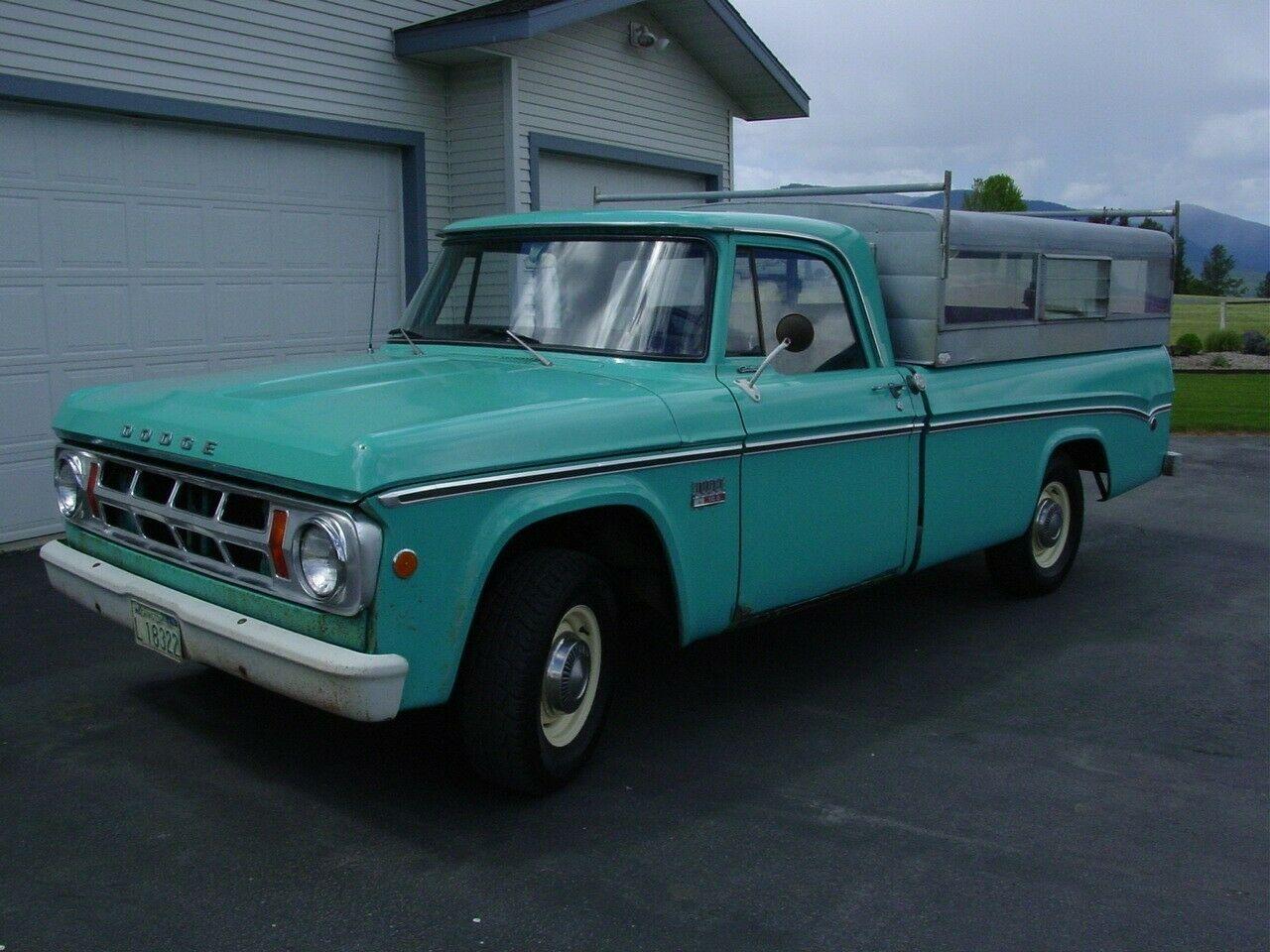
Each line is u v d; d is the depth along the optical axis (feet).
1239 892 11.54
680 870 11.64
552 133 34.27
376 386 13.14
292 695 11.16
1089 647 19.69
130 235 25.67
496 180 32.71
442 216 33.22
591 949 10.21
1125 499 33.83
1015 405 19.36
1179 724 16.19
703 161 41.93
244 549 11.83
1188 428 48.80
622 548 13.92
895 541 17.29
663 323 14.58
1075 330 21.40
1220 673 18.40
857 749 14.99
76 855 11.59
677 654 18.83
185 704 15.62
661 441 13.28
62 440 14.69
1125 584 24.00
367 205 31.30
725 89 42.68
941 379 17.88
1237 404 56.85
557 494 12.21
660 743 15.01
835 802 13.37
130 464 13.06
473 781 13.51
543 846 12.04
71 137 24.45
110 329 25.48
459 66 32.73
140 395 13.74
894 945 10.41
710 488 14.06
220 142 27.35
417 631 11.14
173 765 13.73
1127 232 22.94
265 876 11.28
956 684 17.63
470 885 11.22
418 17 31.81
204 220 27.17
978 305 18.62
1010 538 20.58
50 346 24.43
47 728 14.74
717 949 10.26
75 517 14.07
